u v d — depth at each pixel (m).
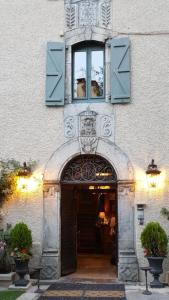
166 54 11.44
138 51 11.53
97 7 11.82
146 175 11.05
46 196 11.30
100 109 11.45
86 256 15.48
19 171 11.23
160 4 11.64
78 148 11.36
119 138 11.27
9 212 11.33
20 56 11.86
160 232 10.30
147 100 11.33
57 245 11.12
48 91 11.55
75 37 11.77
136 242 10.88
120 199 11.07
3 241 10.90
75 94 11.84
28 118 11.61
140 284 10.48
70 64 11.74
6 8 12.06
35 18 11.95
